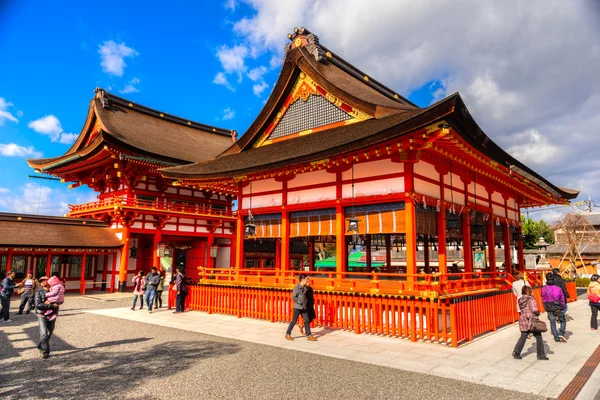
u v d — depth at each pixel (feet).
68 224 117.70
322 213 57.88
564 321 43.96
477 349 38.52
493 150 48.44
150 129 153.38
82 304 83.30
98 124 134.82
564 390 26.78
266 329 49.62
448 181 56.70
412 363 33.50
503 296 53.16
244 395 25.72
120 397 25.34
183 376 29.78
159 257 130.31
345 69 75.51
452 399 25.04
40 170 138.82
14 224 105.91
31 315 66.28
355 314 47.14
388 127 42.04
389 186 50.03
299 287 43.70
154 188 136.67
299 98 70.95
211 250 116.37
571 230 192.44
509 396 25.59
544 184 68.64
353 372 30.86
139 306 78.18
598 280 51.67
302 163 52.60
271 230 64.85
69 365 33.19
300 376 29.81
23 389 26.96
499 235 75.20
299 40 69.26
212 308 64.95
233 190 78.84
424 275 42.01
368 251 81.51
